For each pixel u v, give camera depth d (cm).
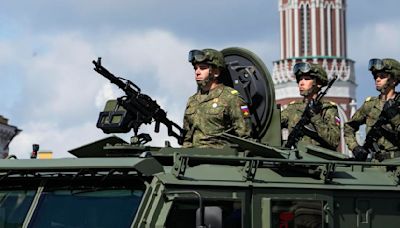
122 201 1975
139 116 2345
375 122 2584
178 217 1928
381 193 2186
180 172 1970
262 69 2555
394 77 2653
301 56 17812
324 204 2097
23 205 2055
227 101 2456
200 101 2495
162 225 1894
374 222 2167
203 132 2464
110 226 1958
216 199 1981
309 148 2311
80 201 2011
